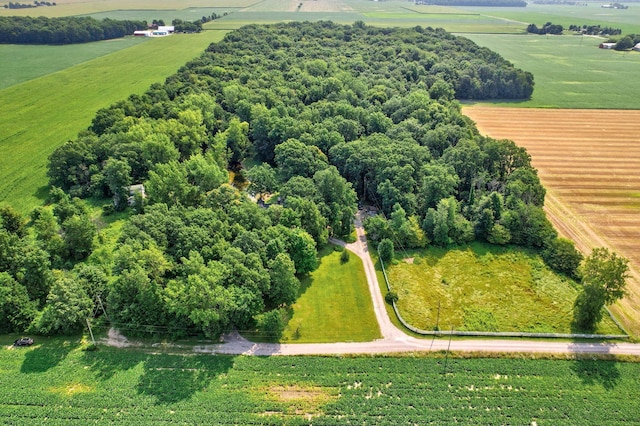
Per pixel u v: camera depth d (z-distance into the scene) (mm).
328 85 168500
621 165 144375
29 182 124250
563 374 71438
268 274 80750
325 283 91562
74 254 96188
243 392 67500
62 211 100812
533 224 102688
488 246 103625
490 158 121688
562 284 91750
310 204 99625
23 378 68750
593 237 108188
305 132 135000
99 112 143875
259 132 139875
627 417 64875
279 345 76250
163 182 105062
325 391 68188
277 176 120750
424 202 110062
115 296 77375
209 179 113188
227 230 91562
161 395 66500
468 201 112125
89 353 73438
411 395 67688
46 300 82062
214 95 167125
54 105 178000
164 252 85750
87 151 125062
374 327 80562
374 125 142500
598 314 79125
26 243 89188
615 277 75312
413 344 76875
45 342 75750
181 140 130625
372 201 121062
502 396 67750
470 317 83125
